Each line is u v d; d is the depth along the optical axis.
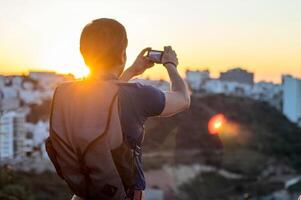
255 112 89.44
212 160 67.88
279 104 96.69
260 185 66.81
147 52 2.61
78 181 2.31
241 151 77.38
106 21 2.39
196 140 65.56
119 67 2.43
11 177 24.84
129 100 2.32
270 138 82.75
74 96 2.33
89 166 2.28
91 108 2.29
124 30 2.42
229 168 70.31
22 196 24.17
